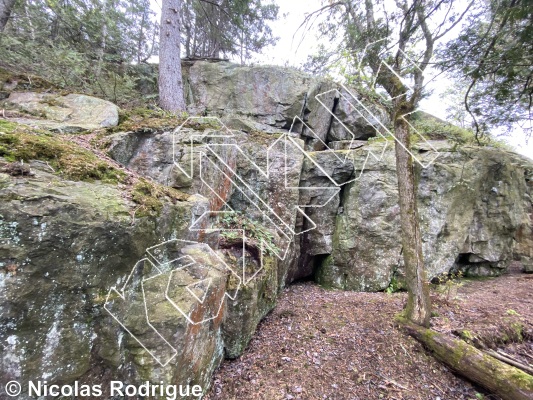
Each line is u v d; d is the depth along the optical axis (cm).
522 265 561
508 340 270
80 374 115
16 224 98
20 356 99
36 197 106
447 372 230
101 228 119
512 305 350
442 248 453
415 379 218
